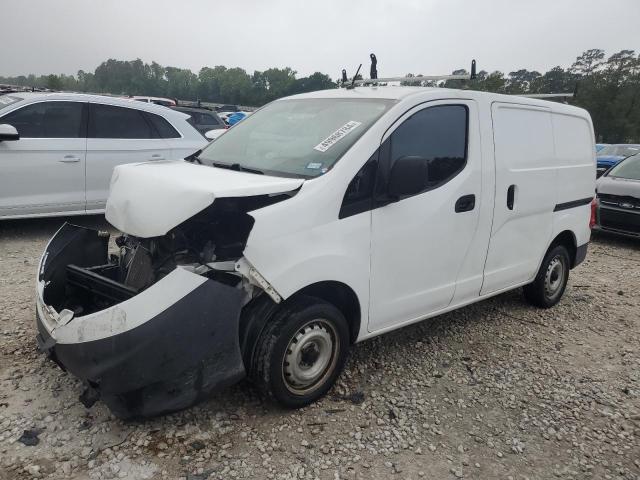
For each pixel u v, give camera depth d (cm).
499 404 361
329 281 321
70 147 676
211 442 295
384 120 347
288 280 297
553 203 499
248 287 302
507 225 447
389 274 356
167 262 313
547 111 489
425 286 386
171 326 269
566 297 594
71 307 348
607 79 6731
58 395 324
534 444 321
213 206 308
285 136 381
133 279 335
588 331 499
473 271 426
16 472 261
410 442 312
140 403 275
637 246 902
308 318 315
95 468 268
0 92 1049
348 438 310
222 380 291
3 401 315
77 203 693
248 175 329
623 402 375
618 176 936
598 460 311
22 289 493
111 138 716
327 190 315
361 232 332
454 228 393
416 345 439
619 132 6575
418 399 357
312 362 331
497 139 425
